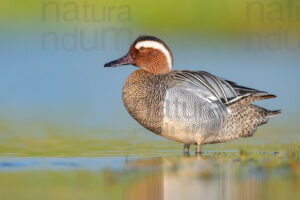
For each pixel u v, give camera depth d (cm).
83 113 1777
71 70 2292
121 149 1242
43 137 1397
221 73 2284
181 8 3039
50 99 1986
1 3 2789
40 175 941
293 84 2147
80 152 1191
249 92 1246
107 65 1298
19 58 2428
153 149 1252
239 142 1353
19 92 2050
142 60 1286
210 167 995
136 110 1212
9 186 866
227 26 3002
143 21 2933
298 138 1346
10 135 1417
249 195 810
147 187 855
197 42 2930
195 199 795
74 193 827
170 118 1173
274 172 947
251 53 2739
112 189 847
